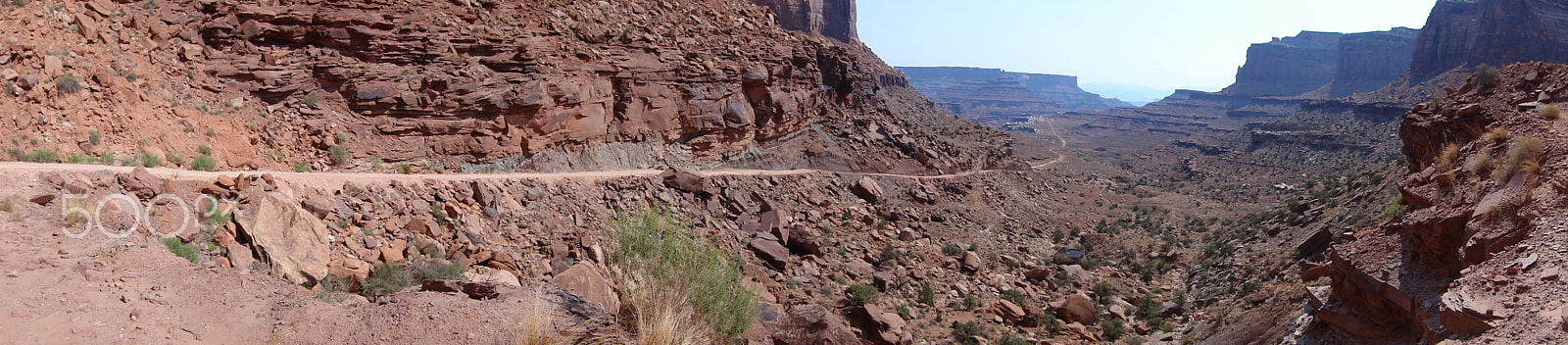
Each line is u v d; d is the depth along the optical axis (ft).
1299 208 175.01
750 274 112.57
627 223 45.96
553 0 162.40
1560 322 33.40
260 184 75.15
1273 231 156.56
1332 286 58.08
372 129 119.24
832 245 141.38
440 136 125.59
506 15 149.69
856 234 155.02
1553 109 57.26
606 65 157.28
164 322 36.83
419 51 126.93
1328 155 414.00
